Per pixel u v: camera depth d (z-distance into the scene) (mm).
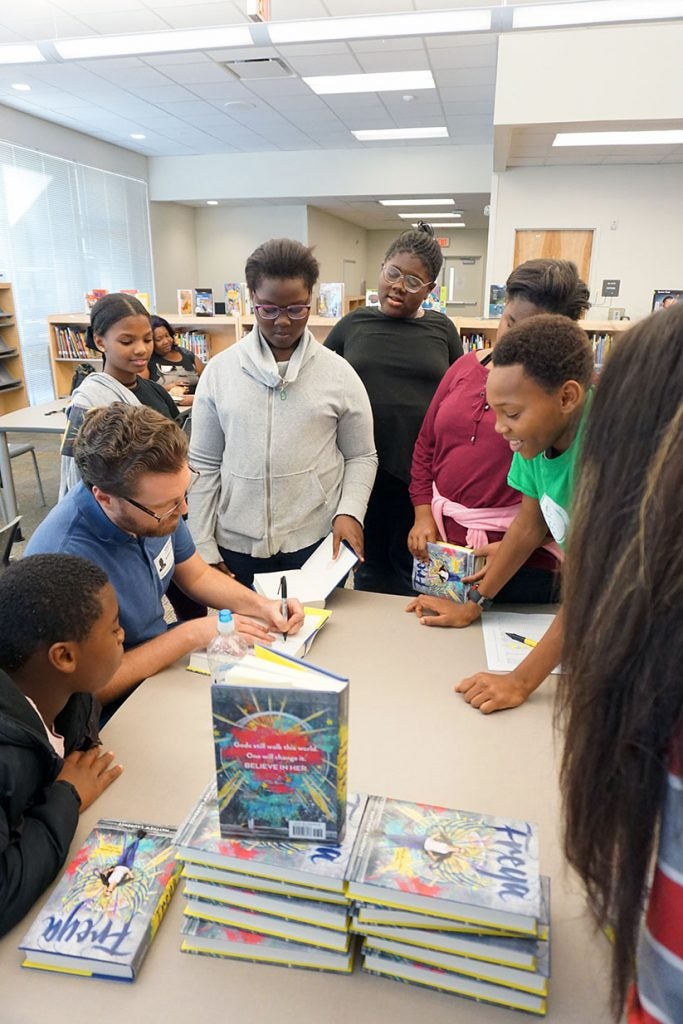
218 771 693
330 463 1833
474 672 1315
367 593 1695
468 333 5012
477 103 6891
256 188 9875
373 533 2354
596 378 499
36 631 898
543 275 1521
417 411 2186
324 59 5617
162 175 10094
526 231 7664
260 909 719
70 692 976
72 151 8328
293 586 1570
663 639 422
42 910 776
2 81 6293
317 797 690
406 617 1554
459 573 1567
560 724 528
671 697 421
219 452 1865
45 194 7941
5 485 4223
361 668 1328
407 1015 679
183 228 11211
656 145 6133
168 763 1051
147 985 712
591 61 4902
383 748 1079
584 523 483
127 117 7656
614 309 7066
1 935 765
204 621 1368
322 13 4812
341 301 5434
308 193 9758
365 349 2178
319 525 1851
